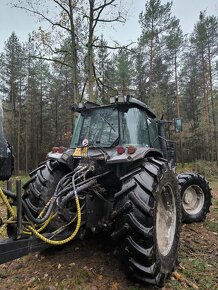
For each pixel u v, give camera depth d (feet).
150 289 10.64
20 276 11.82
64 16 43.06
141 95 103.40
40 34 43.37
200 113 126.93
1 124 8.13
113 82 86.28
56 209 10.75
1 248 8.62
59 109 143.13
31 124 131.64
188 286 10.97
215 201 27.55
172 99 125.70
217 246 14.73
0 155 7.92
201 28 100.63
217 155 112.88
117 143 13.15
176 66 106.52
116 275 11.48
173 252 11.96
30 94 123.95
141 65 96.22
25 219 10.27
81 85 62.95
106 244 13.96
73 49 42.32
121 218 10.38
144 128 14.42
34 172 13.61
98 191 12.02
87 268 11.99
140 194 10.57
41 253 13.60
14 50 111.65
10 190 9.74
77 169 11.98
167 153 17.49
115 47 44.29
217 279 11.43
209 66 104.78
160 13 83.25
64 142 131.54
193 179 18.60
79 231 11.41
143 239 10.21
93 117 14.20
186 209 18.56
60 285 11.00
